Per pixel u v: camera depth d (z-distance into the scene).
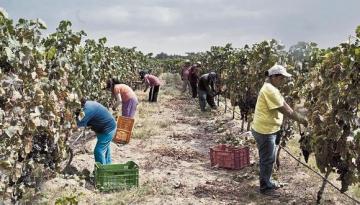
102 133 7.58
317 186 7.32
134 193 6.61
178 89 28.36
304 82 8.63
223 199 6.63
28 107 5.08
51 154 6.41
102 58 12.27
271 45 10.18
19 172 4.88
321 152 5.93
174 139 11.29
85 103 7.27
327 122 5.84
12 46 4.62
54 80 6.08
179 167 8.47
